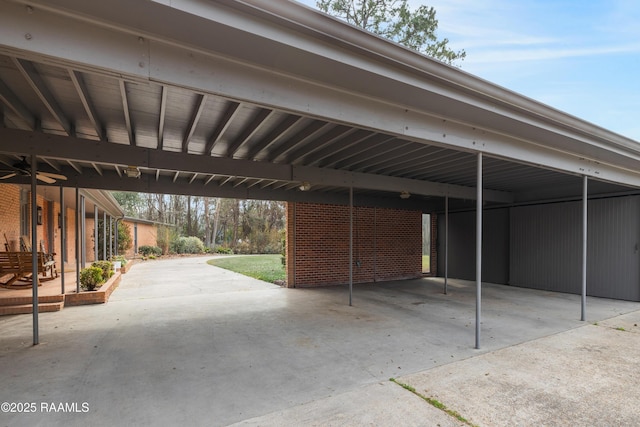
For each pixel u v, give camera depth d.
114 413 2.73
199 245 27.31
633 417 2.70
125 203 32.50
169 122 4.32
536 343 4.55
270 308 6.79
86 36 2.06
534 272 9.32
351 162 6.02
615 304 7.23
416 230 11.84
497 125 4.09
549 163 5.09
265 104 2.68
